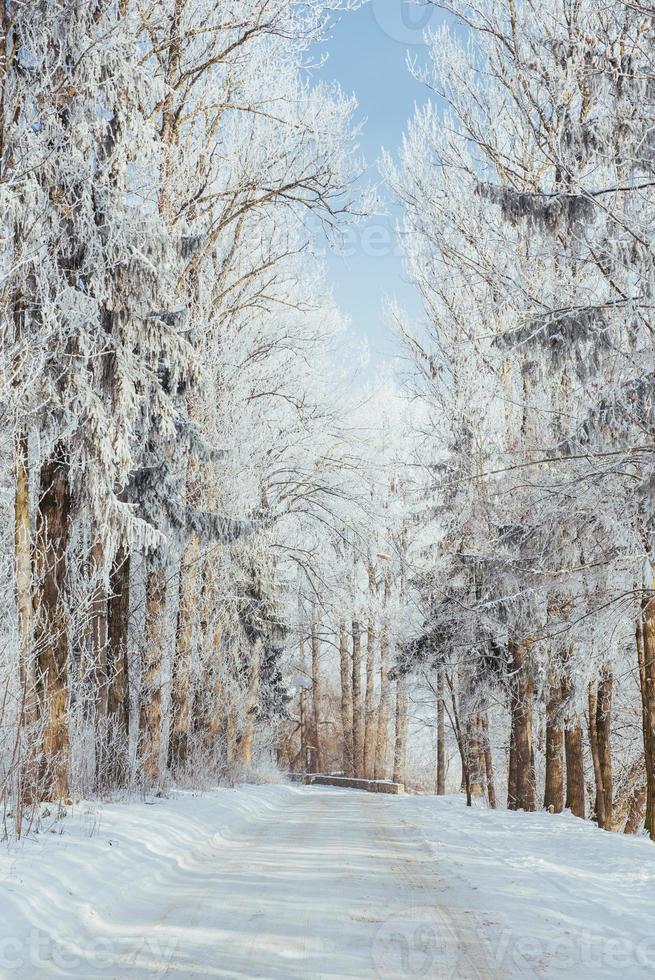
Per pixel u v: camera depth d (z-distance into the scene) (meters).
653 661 14.16
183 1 18.61
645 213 13.89
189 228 20.39
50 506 12.67
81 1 11.82
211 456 17.05
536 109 18.12
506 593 17.55
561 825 15.71
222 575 25.92
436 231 22.48
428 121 23.84
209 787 20.52
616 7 14.16
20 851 8.24
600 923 6.79
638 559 14.17
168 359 14.55
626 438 13.91
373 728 57.56
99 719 14.67
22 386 10.88
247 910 7.17
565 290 15.02
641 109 13.59
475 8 18.98
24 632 10.33
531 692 22.77
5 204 10.66
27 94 11.44
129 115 12.77
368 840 12.93
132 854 9.31
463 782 35.94
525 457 19.45
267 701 39.72
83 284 12.66
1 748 9.58
